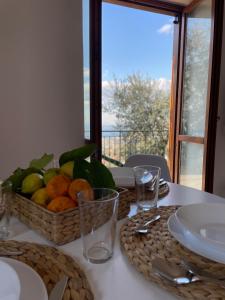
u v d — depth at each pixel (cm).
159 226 72
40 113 206
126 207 84
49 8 198
